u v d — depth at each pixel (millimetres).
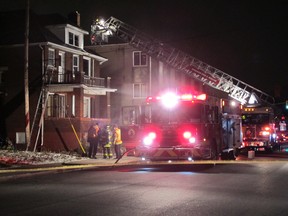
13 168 17609
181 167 17922
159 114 16547
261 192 10953
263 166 18125
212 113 17406
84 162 19859
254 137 28625
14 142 30828
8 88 31734
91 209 8703
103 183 12750
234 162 19328
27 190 11492
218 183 12609
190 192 10898
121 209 8695
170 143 16188
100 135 22734
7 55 31938
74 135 28125
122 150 23562
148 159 16203
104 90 32906
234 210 8656
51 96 31281
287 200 9820
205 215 8172
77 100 29688
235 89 32688
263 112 28766
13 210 8609
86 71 36906
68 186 12195
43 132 28953
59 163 20062
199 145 15977
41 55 30891
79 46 35719
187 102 16281
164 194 10586
